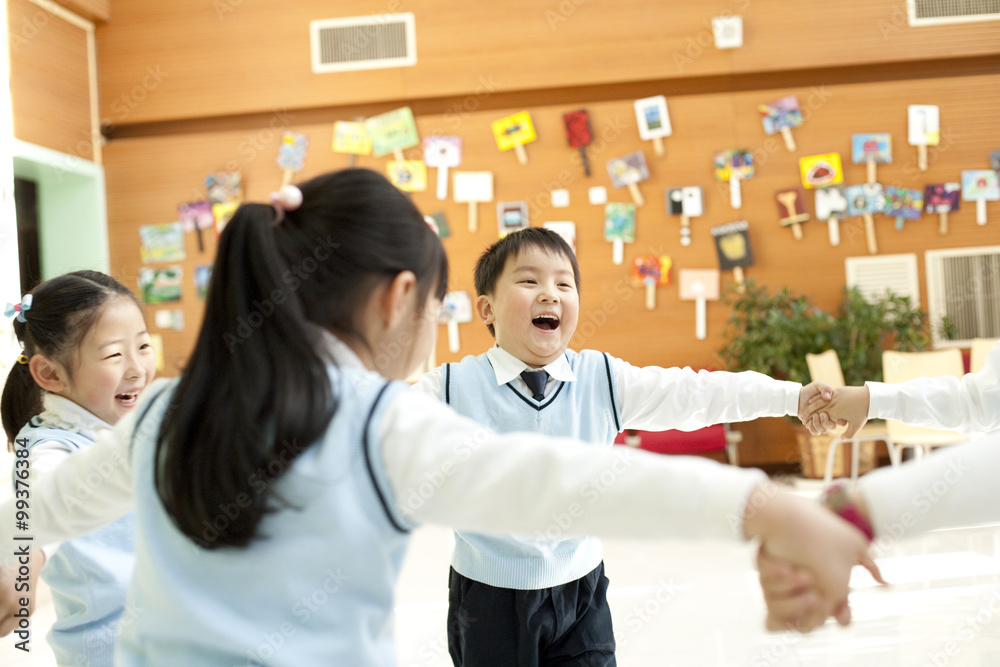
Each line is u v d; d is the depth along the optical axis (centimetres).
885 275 470
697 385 137
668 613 236
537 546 127
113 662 100
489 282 146
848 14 469
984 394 118
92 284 111
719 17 471
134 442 68
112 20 490
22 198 469
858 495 55
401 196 69
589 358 143
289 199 67
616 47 477
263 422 60
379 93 485
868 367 441
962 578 252
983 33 465
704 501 52
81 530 75
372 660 61
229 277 64
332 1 485
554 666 132
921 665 189
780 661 197
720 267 474
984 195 468
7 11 416
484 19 481
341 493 60
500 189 484
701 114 477
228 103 488
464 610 130
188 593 60
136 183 492
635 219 479
